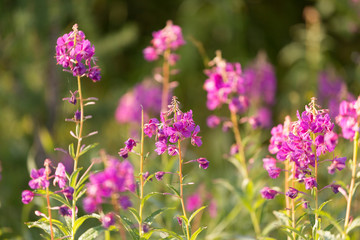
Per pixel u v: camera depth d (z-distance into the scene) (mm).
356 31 13750
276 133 3729
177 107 3316
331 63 12828
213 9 13156
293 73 11812
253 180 5895
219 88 5176
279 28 15008
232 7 13117
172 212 4969
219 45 13508
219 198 6293
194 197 6016
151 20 14953
